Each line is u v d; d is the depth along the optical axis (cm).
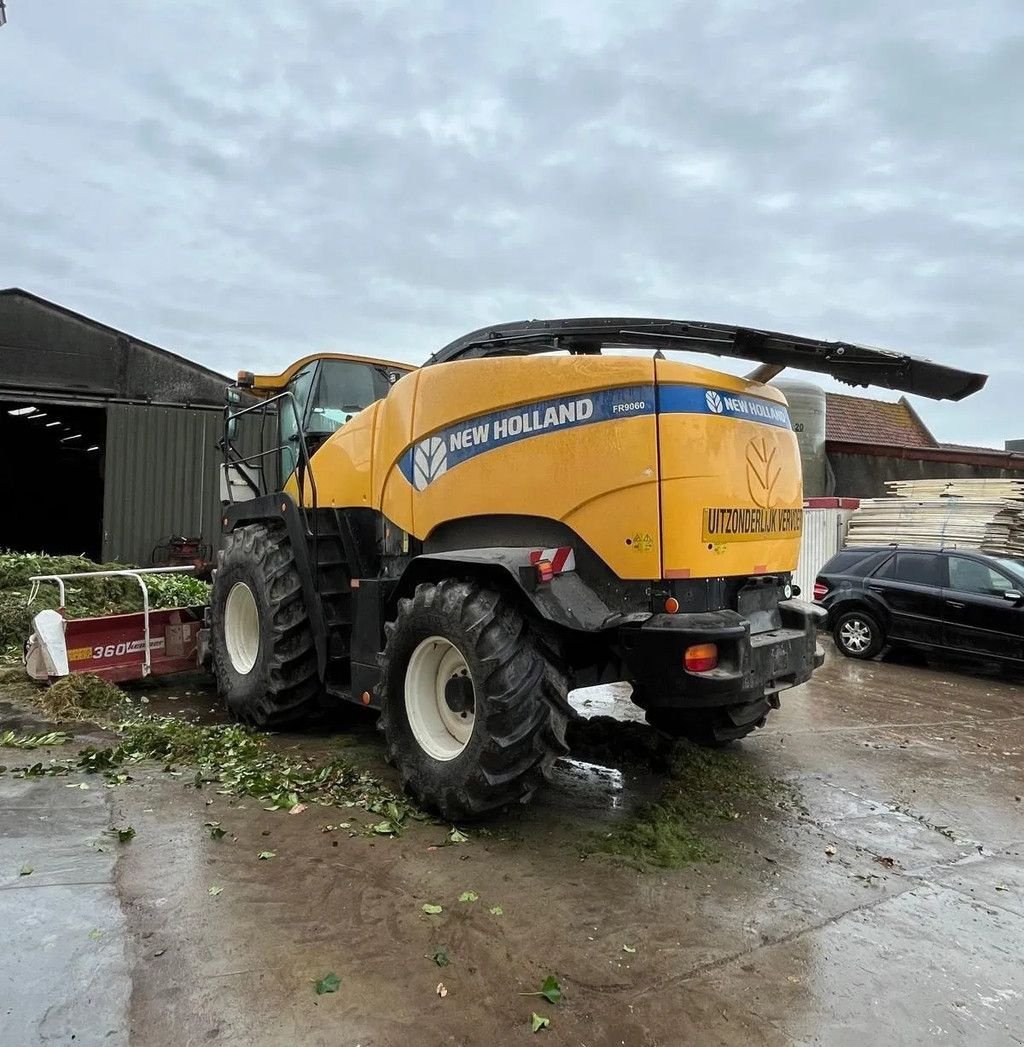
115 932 274
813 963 282
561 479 385
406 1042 228
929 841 407
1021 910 333
